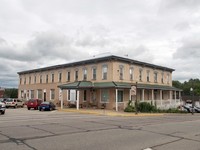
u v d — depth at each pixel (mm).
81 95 41594
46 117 21984
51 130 12945
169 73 51062
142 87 38406
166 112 37156
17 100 44875
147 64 43312
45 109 34781
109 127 15094
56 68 48250
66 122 17453
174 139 11312
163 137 11789
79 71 42594
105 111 32719
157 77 46812
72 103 42562
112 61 36969
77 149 8602
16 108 42656
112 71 36844
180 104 46906
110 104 36719
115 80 37000
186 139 11406
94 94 39312
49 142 9695
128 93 39031
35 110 36094
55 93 48156
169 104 42438
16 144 9195
